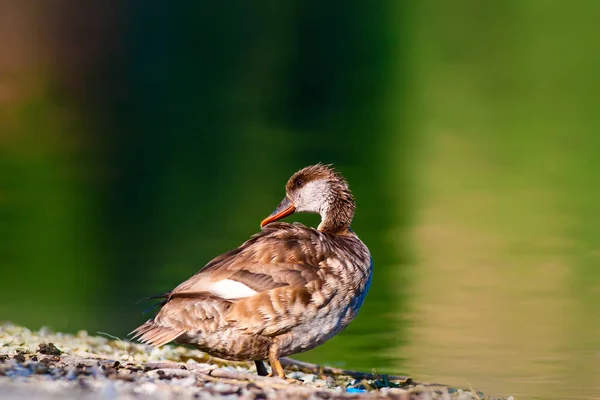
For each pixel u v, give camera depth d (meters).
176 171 28.69
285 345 8.66
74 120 38.06
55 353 9.04
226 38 55.06
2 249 19.39
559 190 27.12
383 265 18.98
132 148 32.69
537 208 24.75
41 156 30.83
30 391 6.80
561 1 65.06
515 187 27.53
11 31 53.41
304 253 8.67
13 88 44.31
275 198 25.06
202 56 52.41
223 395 7.23
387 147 33.19
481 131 36.53
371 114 39.97
